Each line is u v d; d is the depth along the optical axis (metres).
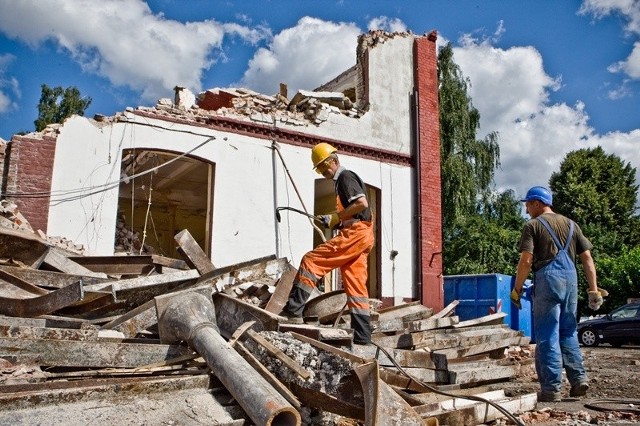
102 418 2.85
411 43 15.95
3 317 4.43
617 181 43.38
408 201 14.98
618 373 8.70
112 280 6.30
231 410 3.24
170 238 19.45
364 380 3.21
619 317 18.55
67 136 10.88
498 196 31.02
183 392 3.27
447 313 7.73
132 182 16.88
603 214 41.97
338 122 14.20
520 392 5.93
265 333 4.12
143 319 4.68
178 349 3.98
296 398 3.59
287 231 13.01
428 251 14.80
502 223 31.23
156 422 2.94
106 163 11.17
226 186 12.45
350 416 3.39
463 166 24.02
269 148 13.12
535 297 5.57
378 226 14.45
